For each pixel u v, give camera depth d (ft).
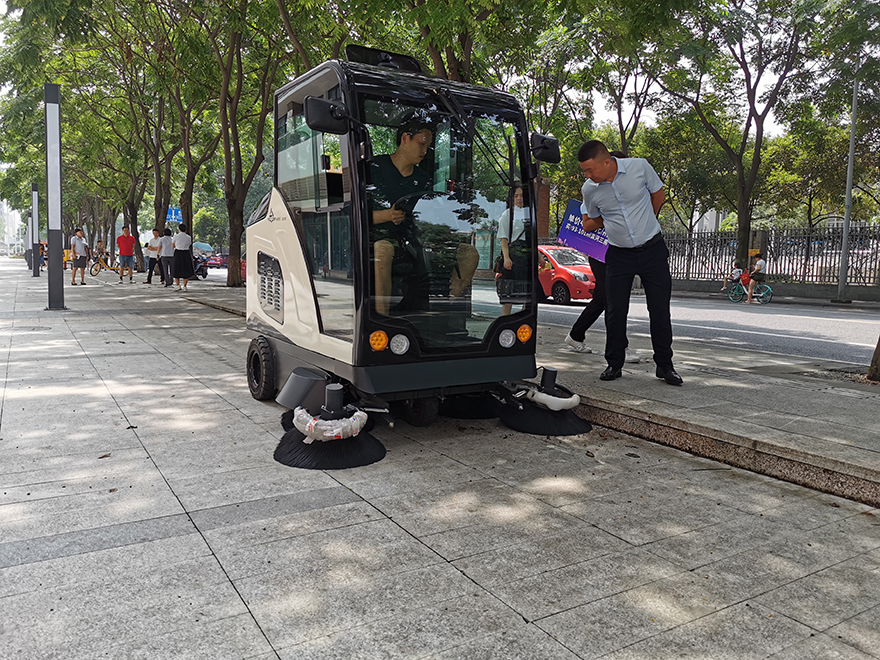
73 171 115.24
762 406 15.60
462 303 14.57
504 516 10.60
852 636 7.30
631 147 98.37
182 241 64.18
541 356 23.27
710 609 7.82
